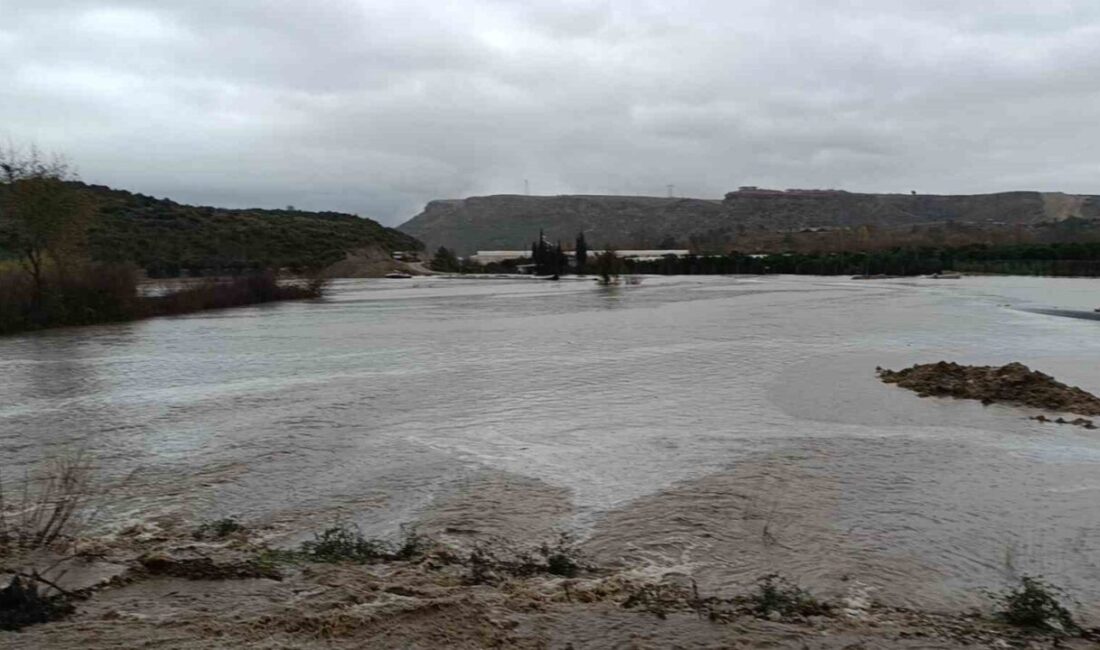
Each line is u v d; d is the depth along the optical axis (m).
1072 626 5.71
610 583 6.48
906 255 84.50
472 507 8.76
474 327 30.84
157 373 19.33
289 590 6.09
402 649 5.01
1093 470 10.20
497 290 62.47
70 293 33.56
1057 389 14.80
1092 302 41.16
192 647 4.98
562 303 44.97
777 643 5.21
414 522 8.27
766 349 22.72
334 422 13.40
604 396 15.58
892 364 19.61
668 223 199.50
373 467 10.49
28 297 32.09
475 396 15.69
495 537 7.82
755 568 6.97
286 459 10.95
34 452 11.54
